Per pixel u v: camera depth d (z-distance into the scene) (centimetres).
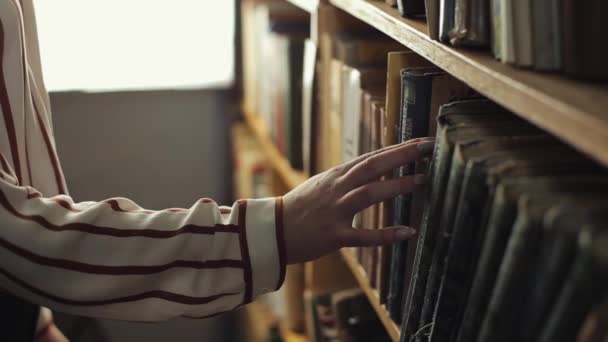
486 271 55
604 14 51
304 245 70
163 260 69
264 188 179
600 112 45
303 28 162
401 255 82
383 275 91
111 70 200
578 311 44
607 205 47
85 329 151
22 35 78
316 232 70
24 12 85
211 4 200
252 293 72
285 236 70
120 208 71
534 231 48
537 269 48
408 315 75
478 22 63
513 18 56
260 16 172
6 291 76
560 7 54
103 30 195
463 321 59
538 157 57
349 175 70
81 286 68
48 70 195
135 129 208
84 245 68
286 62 142
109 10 194
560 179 52
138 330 225
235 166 211
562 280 46
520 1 56
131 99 205
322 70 115
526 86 52
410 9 77
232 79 209
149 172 214
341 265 131
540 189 51
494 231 54
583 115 45
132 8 195
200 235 69
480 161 57
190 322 229
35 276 68
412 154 69
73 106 201
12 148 77
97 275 68
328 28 113
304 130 135
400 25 76
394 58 80
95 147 207
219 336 234
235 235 70
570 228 45
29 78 82
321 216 70
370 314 118
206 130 214
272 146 166
